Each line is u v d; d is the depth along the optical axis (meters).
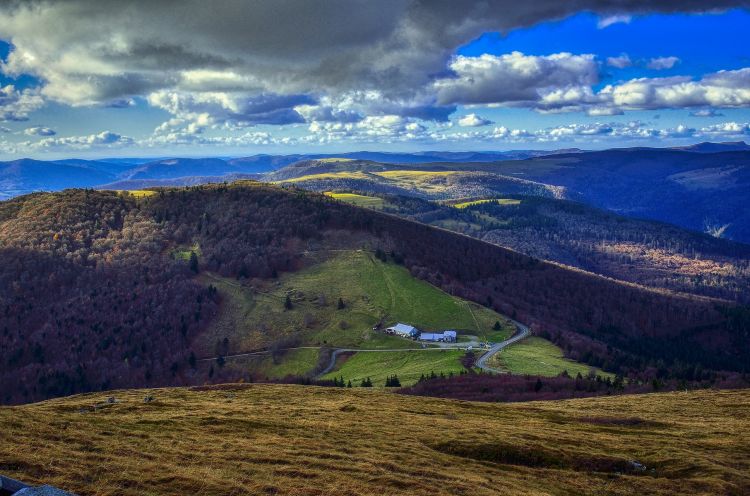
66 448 39.16
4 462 33.72
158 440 44.78
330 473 39.44
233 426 53.38
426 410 72.88
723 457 52.50
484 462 49.00
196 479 34.81
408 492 37.09
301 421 58.50
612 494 43.78
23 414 49.12
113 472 34.75
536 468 49.22
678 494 43.75
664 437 60.06
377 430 56.44
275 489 35.00
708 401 83.06
